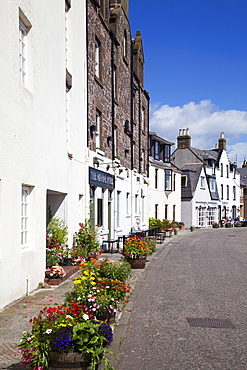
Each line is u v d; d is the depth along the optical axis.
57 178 11.10
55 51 10.88
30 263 8.80
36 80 9.23
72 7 13.18
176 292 9.88
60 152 11.44
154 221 32.25
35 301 8.00
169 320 7.38
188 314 7.81
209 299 9.11
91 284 6.84
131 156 23.33
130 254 13.71
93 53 15.73
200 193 46.78
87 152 14.59
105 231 17.58
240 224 52.62
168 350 5.78
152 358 5.46
